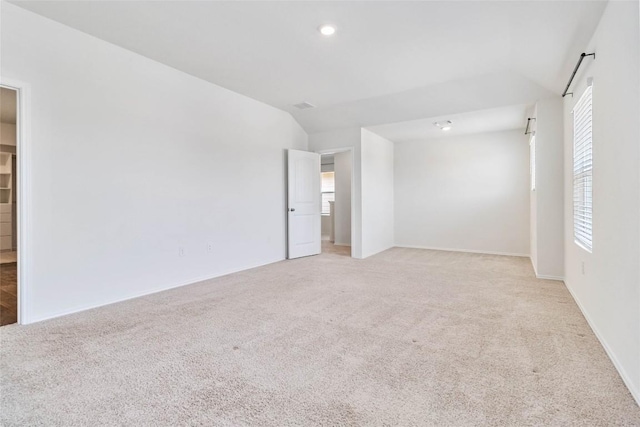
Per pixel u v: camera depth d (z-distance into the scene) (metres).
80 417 1.58
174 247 3.90
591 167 2.72
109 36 3.12
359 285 3.96
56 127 2.90
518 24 2.75
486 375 1.93
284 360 2.13
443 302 3.30
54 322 2.79
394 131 6.14
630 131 1.82
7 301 3.37
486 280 4.19
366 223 6.00
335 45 3.23
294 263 5.35
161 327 2.68
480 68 3.75
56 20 2.85
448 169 6.67
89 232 3.14
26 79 2.71
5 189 6.44
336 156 7.76
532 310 3.04
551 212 4.16
